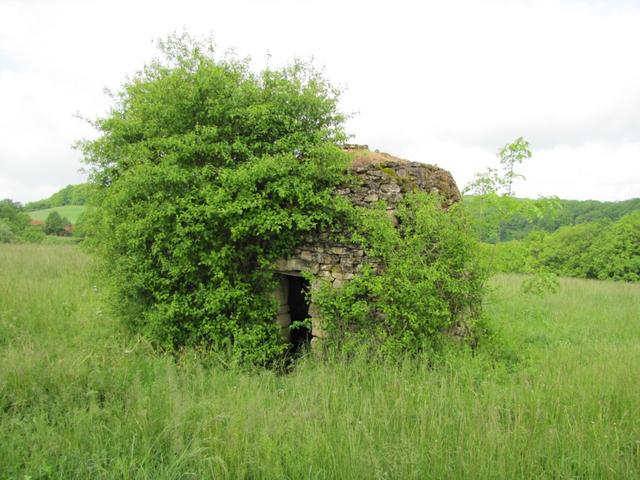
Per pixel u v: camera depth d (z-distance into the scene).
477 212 7.65
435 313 6.78
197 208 7.02
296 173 7.44
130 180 7.46
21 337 7.20
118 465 3.87
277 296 8.23
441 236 7.07
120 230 7.77
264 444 4.09
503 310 10.74
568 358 6.90
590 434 4.54
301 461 4.03
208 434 4.40
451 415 4.89
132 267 7.65
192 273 7.44
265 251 7.78
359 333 7.10
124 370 5.99
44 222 40.19
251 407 4.75
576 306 12.21
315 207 7.45
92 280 9.59
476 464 3.87
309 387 5.49
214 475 3.81
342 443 4.23
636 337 9.06
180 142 7.21
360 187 7.67
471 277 7.39
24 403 4.82
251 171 6.95
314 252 7.69
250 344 7.32
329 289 7.31
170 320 7.43
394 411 4.86
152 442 4.34
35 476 3.72
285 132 7.86
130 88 9.65
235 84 7.68
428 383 5.56
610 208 41.22
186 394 5.16
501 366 6.61
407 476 3.79
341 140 7.96
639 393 5.40
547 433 4.53
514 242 7.68
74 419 4.54
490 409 4.75
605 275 30.56
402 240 7.12
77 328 8.29
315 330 7.62
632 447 4.39
